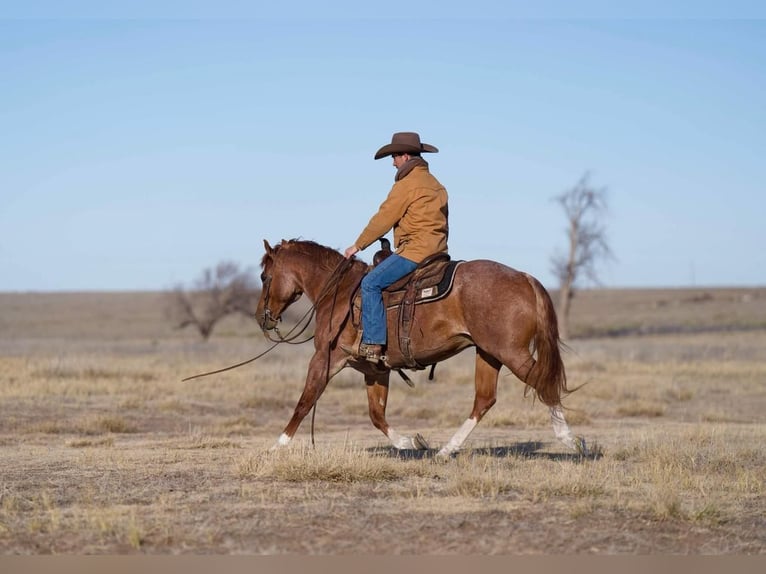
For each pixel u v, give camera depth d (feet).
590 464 37.01
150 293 589.73
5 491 31.73
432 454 41.60
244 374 105.70
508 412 67.46
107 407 71.05
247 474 34.78
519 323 35.68
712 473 36.88
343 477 33.63
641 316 385.70
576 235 285.84
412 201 38.17
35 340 244.01
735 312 391.04
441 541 25.54
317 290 41.93
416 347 37.40
